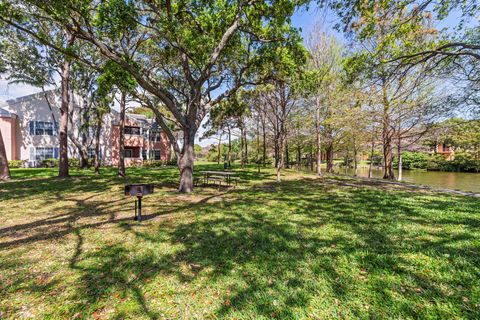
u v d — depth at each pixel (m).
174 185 9.98
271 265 2.85
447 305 2.05
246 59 9.38
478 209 5.40
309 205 6.11
